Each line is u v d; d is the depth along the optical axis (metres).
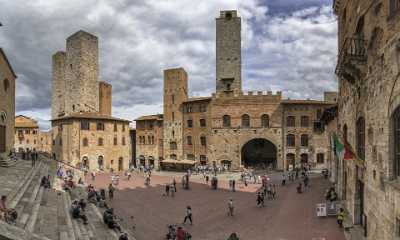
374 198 17.11
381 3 15.75
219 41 77.00
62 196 28.45
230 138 70.12
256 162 74.38
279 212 31.11
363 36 19.22
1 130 39.03
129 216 31.52
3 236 12.05
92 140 71.06
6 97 40.78
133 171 72.00
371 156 17.78
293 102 68.12
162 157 80.56
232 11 76.75
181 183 52.72
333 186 39.22
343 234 23.28
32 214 19.28
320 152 67.81
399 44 13.27
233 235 21.38
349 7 23.69
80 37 77.00
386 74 14.99
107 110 89.12
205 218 30.83
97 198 33.03
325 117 50.00
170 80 78.56
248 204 35.84
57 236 16.98
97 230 22.02
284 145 68.44
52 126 75.50
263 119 69.50
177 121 77.06
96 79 81.62
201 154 72.75
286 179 53.72
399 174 14.14
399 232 13.24
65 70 83.00
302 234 23.97
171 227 23.86
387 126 14.80
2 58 38.38
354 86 22.44
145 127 82.94
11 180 26.12
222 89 75.25
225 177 59.41
